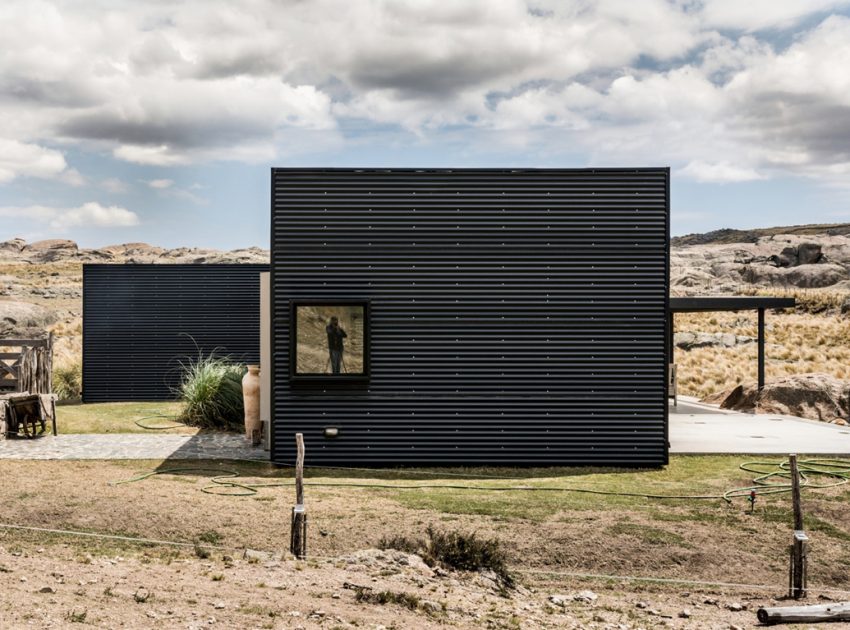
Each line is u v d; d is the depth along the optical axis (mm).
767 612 6270
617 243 12070
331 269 11953
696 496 10000
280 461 11930
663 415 12023
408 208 12000
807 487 10469
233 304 22984
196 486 10242
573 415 12023
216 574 6418
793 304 18453
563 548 8031
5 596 5035
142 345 22734
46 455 12219
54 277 79438
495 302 12031
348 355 11961
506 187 12047
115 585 5777
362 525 8523
